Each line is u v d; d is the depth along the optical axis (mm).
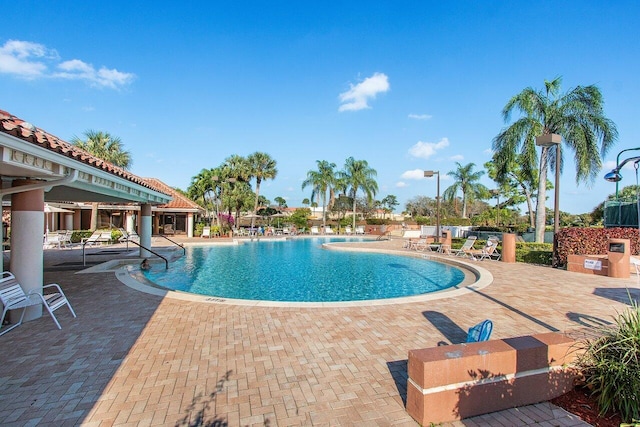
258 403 3287
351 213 49688
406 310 6473
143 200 13406
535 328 5477
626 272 9945
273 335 5113
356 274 13008
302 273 13148
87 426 2924
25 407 3189
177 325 5566
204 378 3779
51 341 4832
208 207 38000
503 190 28062
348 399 3359
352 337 5035
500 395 3086
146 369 3984
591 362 3330
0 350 4512
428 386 2867
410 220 48250
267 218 45219
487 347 3178
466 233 26609
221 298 7320
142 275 11492
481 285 8836
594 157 16203
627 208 14953
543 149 17312
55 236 19078
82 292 7836
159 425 2945
